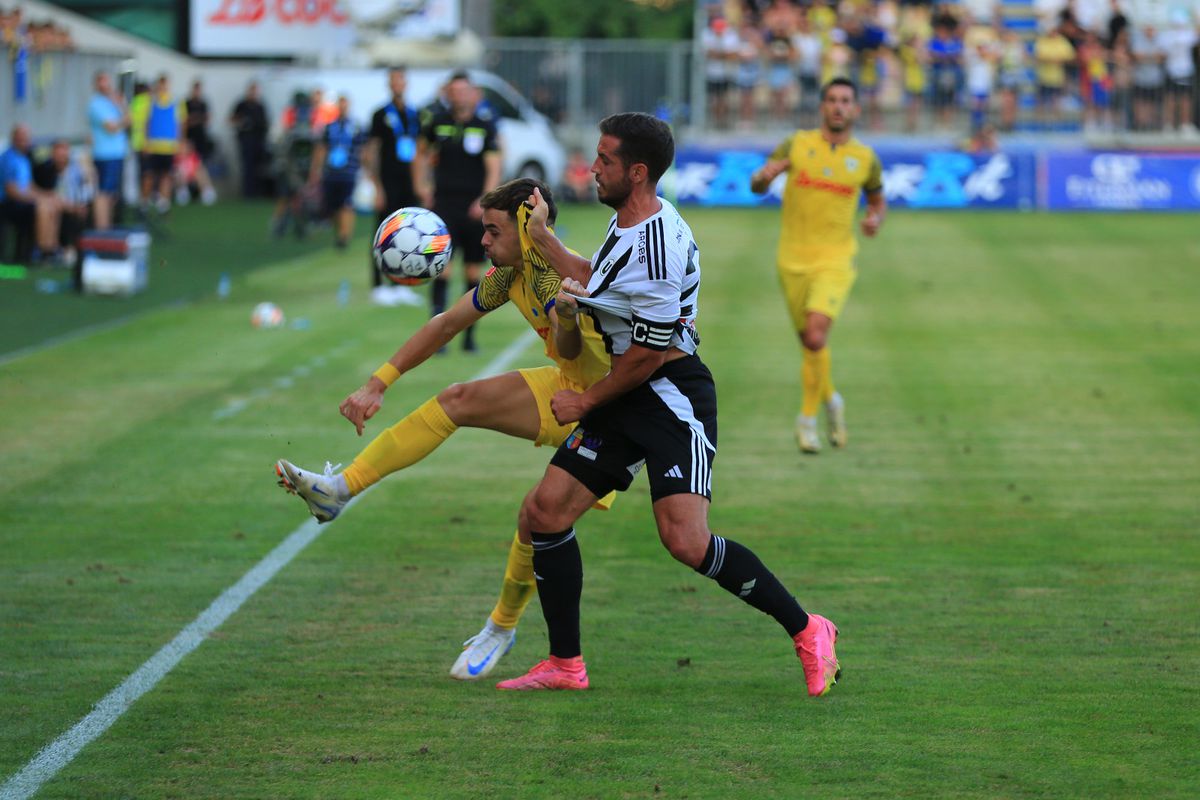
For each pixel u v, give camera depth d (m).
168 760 15.95
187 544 25.05
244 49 112.69
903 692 18.11
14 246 68.44
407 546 25.06
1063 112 116.44
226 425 34.69
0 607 21.52
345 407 18.44
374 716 17.30
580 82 119.69
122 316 52.62
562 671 18.23
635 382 16.67
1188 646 19.86
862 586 22.77
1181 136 114.75
